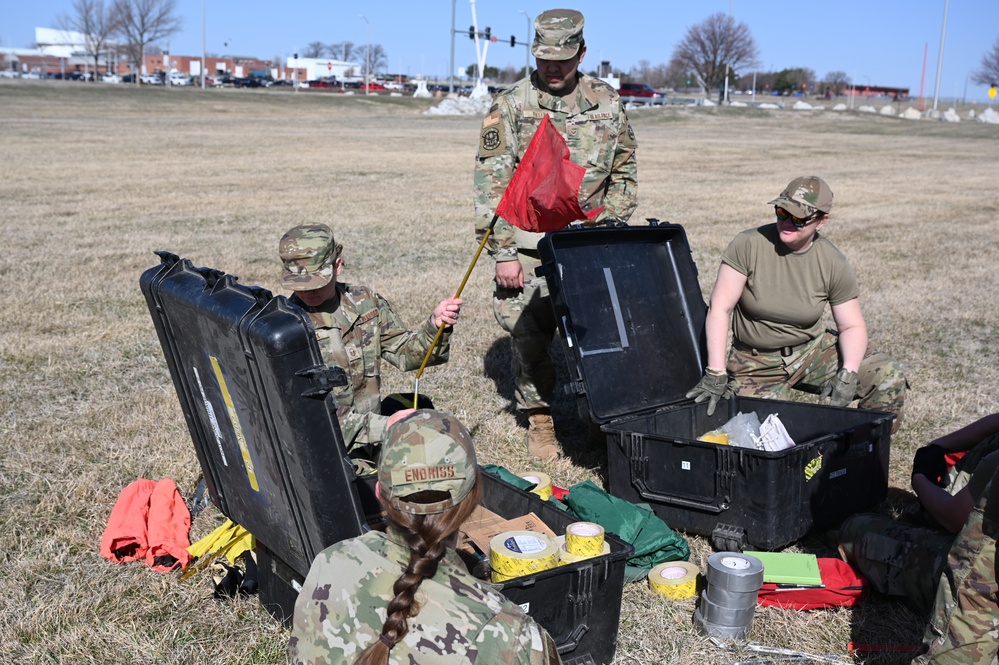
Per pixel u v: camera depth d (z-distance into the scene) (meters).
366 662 1.96
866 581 3.89
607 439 4.63
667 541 4.07
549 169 4.02
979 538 2.74
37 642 3.55
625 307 5.27
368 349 4.14
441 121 48.34
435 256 11.77
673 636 3.63
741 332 5.34
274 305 2.84
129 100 54.53
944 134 45.44
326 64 124.62
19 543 4.28
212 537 4.09
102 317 8.41
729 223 14.93
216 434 3.49
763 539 4.14
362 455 4.18
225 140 31.25
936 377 6.98
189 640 3.59
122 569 4.07
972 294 9.86
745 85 119.06
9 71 117.06
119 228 13.58
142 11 91.81
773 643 3.60
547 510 3.85
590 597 3.22
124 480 4.92
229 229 13.70
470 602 2.02
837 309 5.06
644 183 21.45
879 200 18.81
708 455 4.26
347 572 2.11
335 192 18.55
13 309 8.55
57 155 24.38
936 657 2.84
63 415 5.94
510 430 5.89
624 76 107.56
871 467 4.52
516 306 5.30
